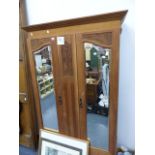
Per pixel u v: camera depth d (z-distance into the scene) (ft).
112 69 4.61
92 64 4.87
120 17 4.23
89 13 5.90
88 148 5.62
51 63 5.42
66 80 5.33
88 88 5.13
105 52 4.61
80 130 5.63
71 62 5.09
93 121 5.38
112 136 5.19
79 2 5.94
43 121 6.35
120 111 6.38
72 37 4.87
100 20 4.43
